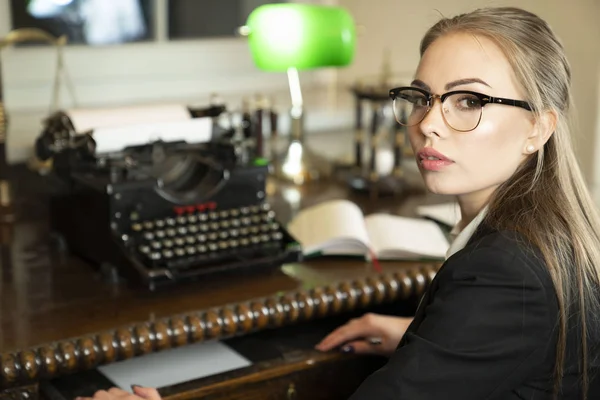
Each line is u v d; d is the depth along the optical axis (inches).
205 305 58.2
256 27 82.7
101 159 64.9
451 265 41.7
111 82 102.7
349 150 101.8
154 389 49.9
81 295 59.7
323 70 118.4
